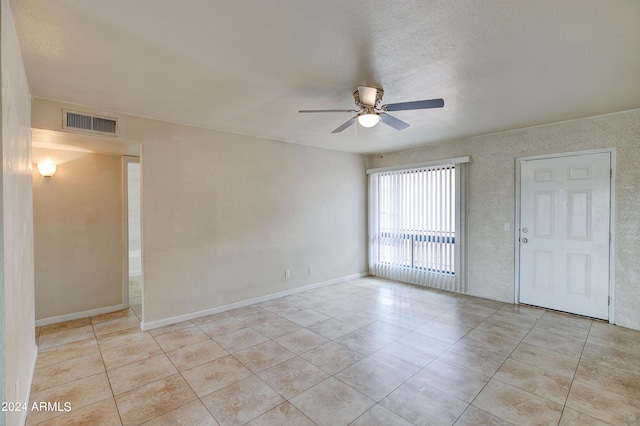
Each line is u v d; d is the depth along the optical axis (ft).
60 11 5.37
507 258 14.19
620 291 11.35
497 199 14.39
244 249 14.07
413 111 11.04
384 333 10.97
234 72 7.88
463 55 7.09
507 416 6.63
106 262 13.52
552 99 9.92
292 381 8.02
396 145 16.76
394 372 8.41
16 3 5.10
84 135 10.14
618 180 11.34
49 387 7.80
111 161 13.71
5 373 4.55
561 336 10.53
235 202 13.75
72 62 7.22
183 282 12.26
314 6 5.33
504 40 6.48
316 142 15.98
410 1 5.22
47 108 9.45
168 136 11.91
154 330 11.38
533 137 13.29
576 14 5.60
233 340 10.50
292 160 15.94
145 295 11.40
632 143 11.04
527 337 10.50
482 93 9.38
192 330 11.36
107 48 6.65
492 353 9.41
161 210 11.73
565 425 6.34
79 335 11.00
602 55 7.11
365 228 20.01
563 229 12.66
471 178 15.21
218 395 7.45
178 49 6.75
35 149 12.01
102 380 8.11
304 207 16.49
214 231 13.10
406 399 7.25
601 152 11.68
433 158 16.69
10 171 5.25
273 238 15.14
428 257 17.01
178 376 8.29
